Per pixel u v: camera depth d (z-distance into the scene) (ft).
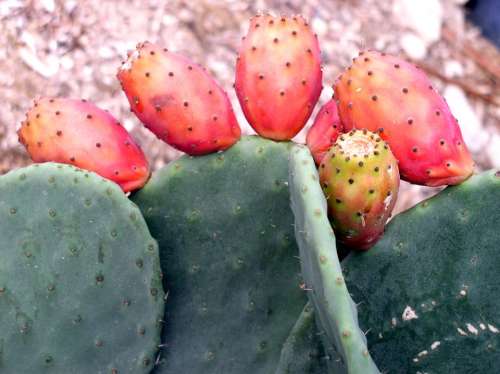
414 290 2.11
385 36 4.75
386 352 2.13
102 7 4.46
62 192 2.13
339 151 1.93
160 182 2.22
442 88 4.56
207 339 2.32
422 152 2.03
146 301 2.20
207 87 2.16
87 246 2.15
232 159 2.19
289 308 2.28
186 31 4.47
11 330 2.18
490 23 4.97
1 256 2.17
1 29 4.22
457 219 2.06
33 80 4.13
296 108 2.16
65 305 2.17
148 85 2.13
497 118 4.49
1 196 2.15
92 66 4.26
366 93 2.03
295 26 2.16
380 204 1.97
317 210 1.81
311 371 2.13
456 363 2.11
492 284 2.07
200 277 2.28
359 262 2.12
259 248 2.24
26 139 2.20
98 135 2.19
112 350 2.22
